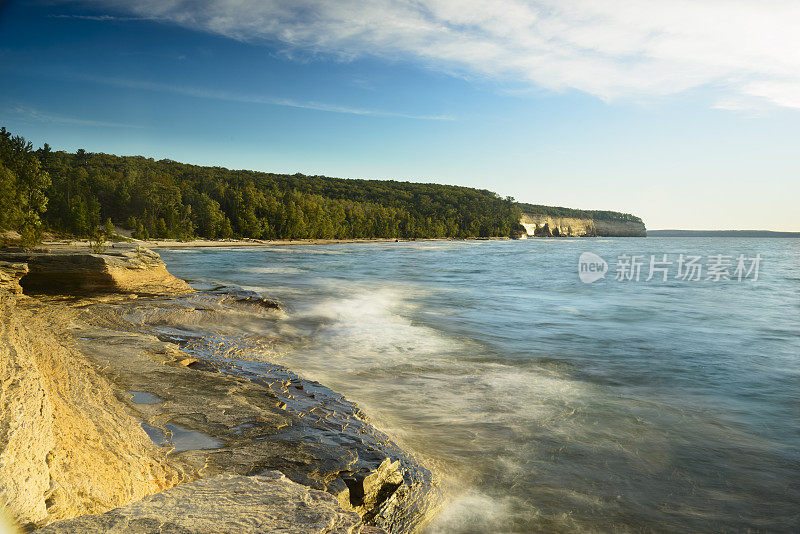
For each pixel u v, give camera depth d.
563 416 9.70
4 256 22.14
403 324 19.52
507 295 31.00
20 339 7.48
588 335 18.30
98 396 6.97
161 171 176.75
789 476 7.46
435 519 6.17
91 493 3.52
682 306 27.22
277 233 148.00
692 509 6.54
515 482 7.10
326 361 13.52
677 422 9.56
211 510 2.39
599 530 6.04
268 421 7.49
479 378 12.17
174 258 64.75
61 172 124.19
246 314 19.19
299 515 2.38
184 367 10.31
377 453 6.74
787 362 14.58
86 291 22.52
